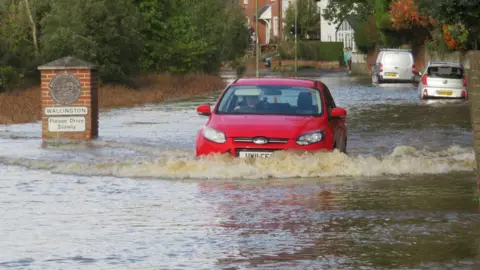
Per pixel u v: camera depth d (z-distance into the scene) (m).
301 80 21.97
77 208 15.37
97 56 57.09
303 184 17.91
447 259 11.30
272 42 172.75
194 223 13.84
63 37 54.59
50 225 13.84
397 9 82.75
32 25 55.78
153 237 12.81
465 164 20.19
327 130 20.05
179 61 72.31
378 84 75.31
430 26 80.69
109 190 17.38
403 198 16.03
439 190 16.95
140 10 70.19
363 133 30.36
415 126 33.09
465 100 50.84
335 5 119.69
